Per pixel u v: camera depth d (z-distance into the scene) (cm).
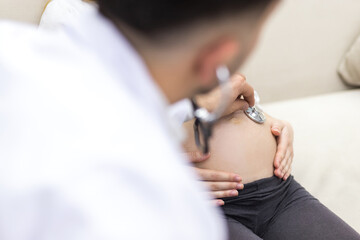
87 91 35
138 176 33
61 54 37
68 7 112
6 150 33
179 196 35
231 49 38
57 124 33
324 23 148
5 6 122
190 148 90
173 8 34
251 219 90
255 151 93
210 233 39
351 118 136
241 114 97
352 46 151
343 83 158
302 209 93
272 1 37
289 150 102
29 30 42
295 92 157
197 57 38
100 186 31
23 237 32
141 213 33
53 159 31
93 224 31
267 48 146
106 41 37
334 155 120
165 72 39
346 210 104
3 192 31
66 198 31
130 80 37
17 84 35
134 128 34
